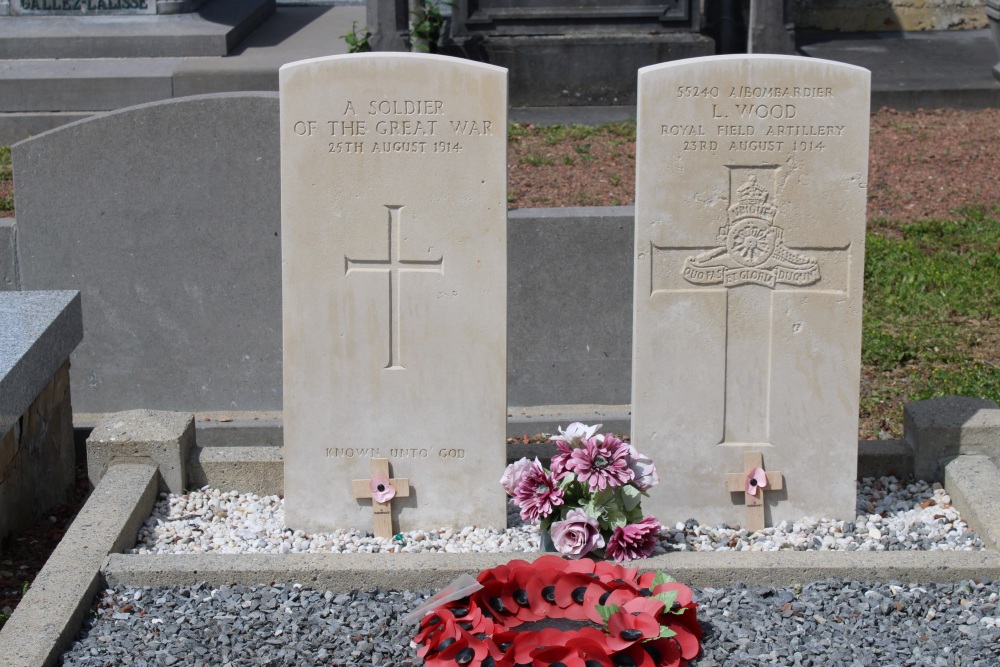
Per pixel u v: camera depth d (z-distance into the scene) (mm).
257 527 3750
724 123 3611
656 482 3545
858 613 3389
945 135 6508
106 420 3896
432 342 3670
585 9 7043
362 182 3617
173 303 4348
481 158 3609
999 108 6980
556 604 3354
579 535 3490
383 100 3592
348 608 3414
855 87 3607
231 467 3885
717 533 3701
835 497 3736
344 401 3689
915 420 3896
